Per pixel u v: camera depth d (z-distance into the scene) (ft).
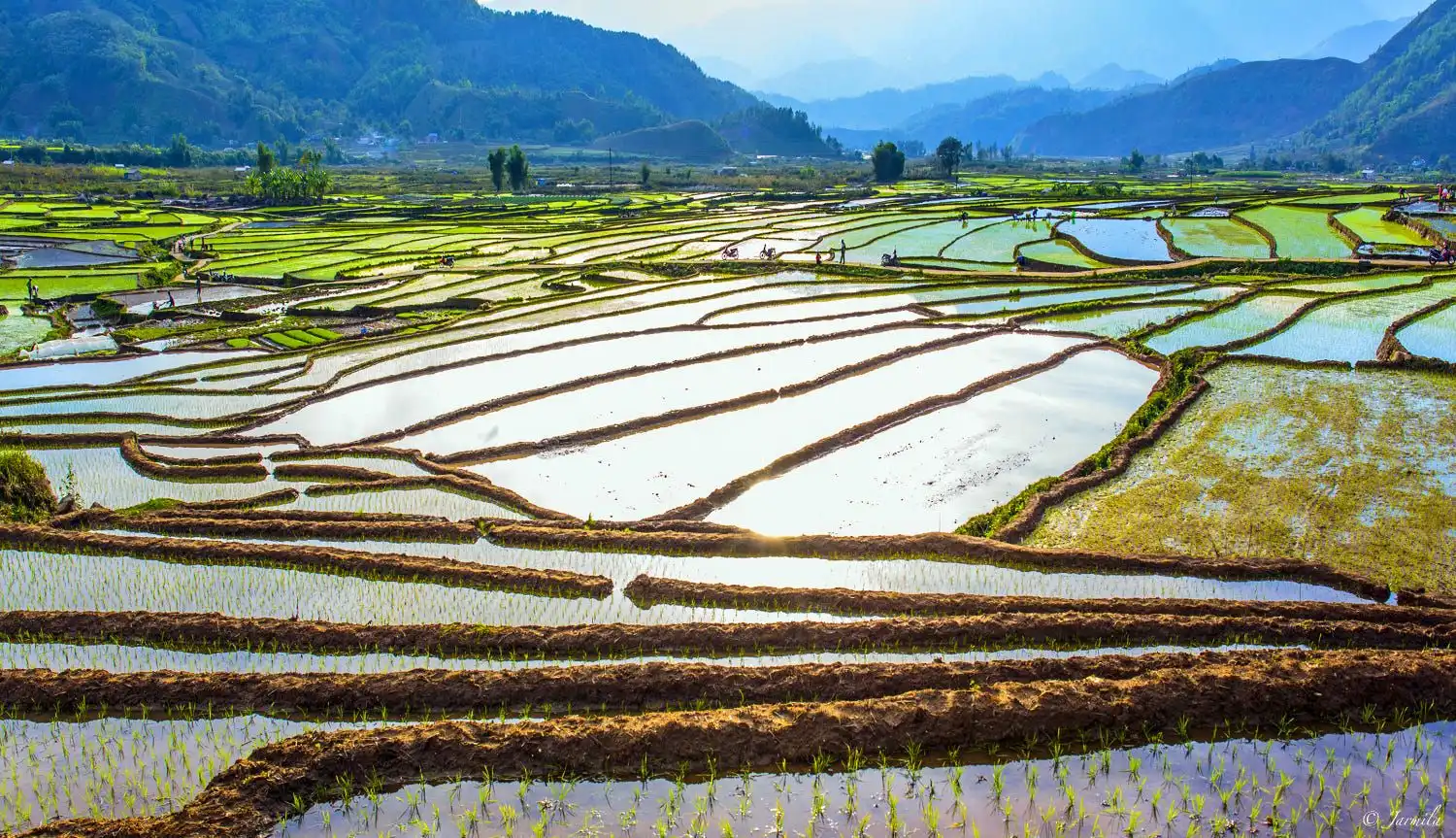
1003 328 150.00
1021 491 88.28
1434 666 54.75
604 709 55.83
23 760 52.29
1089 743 51.72
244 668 61.46
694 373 131.23
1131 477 90.53
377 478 98.07
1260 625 62.03
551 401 120.67
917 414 111.86
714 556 77.00
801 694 55.72
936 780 49.19
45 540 80.12
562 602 69.77
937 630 62.23
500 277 223.51
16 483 90.33
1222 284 181.78
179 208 411.54
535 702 56.08
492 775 49.73
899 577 72.59
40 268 256.52
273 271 244.63
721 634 62.69
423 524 82.02
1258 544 75.66
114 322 195.21
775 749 50.52
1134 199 361.71
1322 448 95.71
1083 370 127.95
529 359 141.49
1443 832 44.96
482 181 602.44
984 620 62.80
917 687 55.77
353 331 172.86
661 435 107.34
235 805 46.83
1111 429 105.09
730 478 94.32
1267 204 311.88
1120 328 149.48
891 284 193.36
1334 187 406.82
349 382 134.62
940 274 201.36
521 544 79.56
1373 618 63.52
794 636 62.59
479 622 66.64
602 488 92.79
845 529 82.02
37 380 144.66
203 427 117.91
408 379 134.51
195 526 84.12
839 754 50.65
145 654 63.62
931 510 85.71
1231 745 51.37
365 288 216.33
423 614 68.18
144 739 53.72
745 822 46.60
